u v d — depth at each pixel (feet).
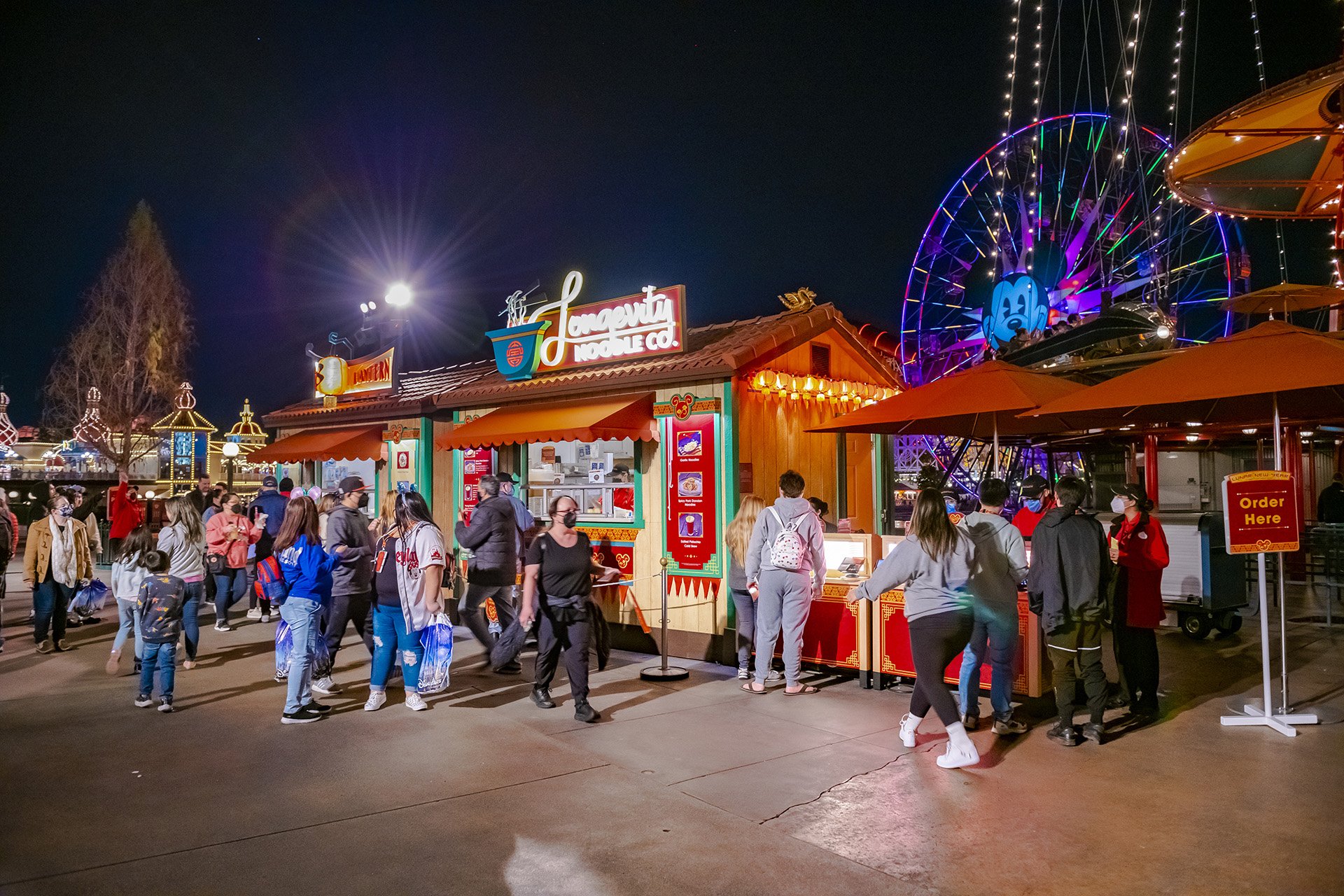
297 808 15.19
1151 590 21.29
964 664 20.44
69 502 31.22
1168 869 12.78
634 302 31.19
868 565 24.94
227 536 34.58
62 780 16.60
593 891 12.11
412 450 40.11
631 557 30.76
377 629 22.13
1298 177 28.27
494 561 26.73
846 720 21.20
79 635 33.47
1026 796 15.84
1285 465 47.80
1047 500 26.86
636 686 24.97
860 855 13.34
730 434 28.04
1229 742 19.13
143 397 120.16
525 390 33.68
